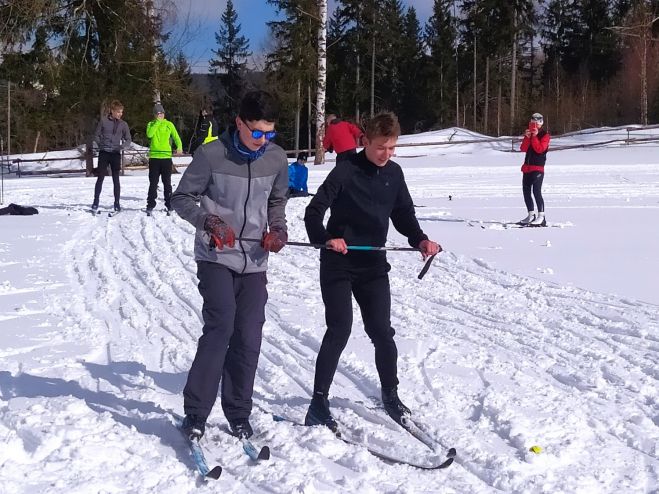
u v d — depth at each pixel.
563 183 19.64
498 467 3.86
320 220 4.24
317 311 7.09
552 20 66.25
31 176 26.78
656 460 3.99
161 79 28.73
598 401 4.80
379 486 3.66
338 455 3.99
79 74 27.05
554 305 7.22
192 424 3.94
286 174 4.21
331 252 4.34
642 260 9.38
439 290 7.88
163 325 6.54
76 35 27.00
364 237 4.34
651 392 4.92
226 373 4.16
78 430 3.97
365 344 6.00
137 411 4.46
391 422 4.51
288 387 5.12
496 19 51.97
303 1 34.69
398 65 62.44
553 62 67.06
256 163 4.03
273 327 6.57
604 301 7.30
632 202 15.76
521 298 7.53
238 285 4.15
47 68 26.70
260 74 50.56
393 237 11.19
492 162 26.22
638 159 26.14
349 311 4.35
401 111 62.56
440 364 5.49
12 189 18.94
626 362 5.52
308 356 5.79
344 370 5.44
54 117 28.41
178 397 4.86
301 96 40.66
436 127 60.97
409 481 3.73
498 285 8.12
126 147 13.91
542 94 62.31
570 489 3.63
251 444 3.97
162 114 13.54
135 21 27.64
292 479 3.62
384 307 4.41
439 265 9.17
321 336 6.25
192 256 9.66
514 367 5.43
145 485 3.52
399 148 33.75
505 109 56.25
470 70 61.72
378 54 58.00
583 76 60.44
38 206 14.91
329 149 11.59
